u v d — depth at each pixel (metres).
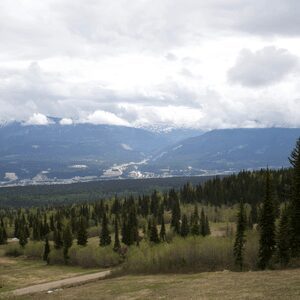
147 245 123.06
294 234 77.00
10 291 93.69
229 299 48.91
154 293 61.94
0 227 194.88
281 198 139.00
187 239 108.25
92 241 166.38
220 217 184.75
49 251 155.25
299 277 59.59
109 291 70.06
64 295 70.31
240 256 85.88
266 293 49.78
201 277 75.62
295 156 81.94
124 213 195.75
